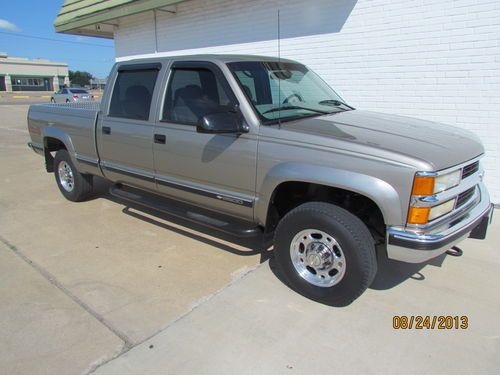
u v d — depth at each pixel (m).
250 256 4.18
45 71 67.81
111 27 12.00
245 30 8.31
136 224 5.08
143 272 3.87
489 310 3.21
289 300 3.37
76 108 5.44
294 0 7.41
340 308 3.24
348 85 7.03
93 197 6.17
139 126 4.39
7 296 3.46
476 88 5.73
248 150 3.46
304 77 4.48
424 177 2.71
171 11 9.55
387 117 4.03
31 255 4.24
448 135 3.41
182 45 9.72
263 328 3.01
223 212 3.93
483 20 5.49
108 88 4.85
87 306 3.31
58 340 2.90
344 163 2.97
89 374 2.58
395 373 2.57
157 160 4.27
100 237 4.69
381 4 6.38
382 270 3.84
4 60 62.78
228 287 3.58
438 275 3.74
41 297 3.44
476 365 2.63
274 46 7.93
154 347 2.82
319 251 3.20
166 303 3.35
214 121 3.30
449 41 5.82
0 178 7.59
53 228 4.98
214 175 3.77
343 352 2.76
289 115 3.68
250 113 3.46
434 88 6.10
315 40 7.28
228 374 2.57
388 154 2.83
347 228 2.99
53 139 5.90
